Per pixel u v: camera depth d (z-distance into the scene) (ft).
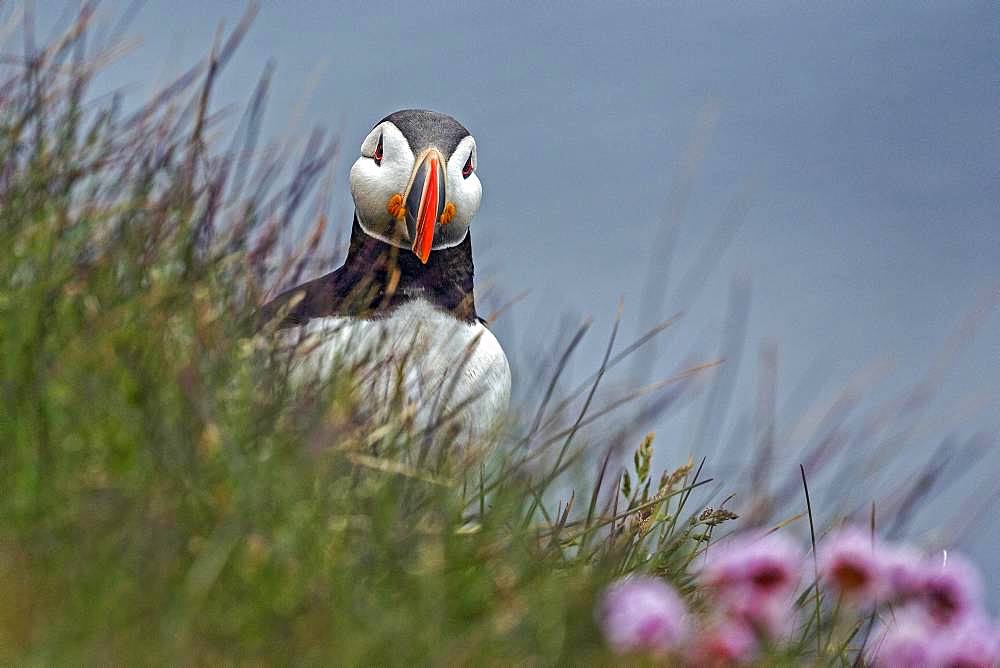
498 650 23.06
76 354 25.90
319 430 26.12
